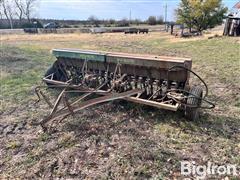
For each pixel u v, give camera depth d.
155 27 56.69
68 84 4.91
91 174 2.99
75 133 3.92
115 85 4.57
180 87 4.30
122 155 3.32
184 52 14.07
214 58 11.20
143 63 4.36
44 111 4.89
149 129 4.02
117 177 2.92
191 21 32.56
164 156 3.28
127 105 4.92
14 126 4.29
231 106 5.11
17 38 26.58
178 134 3.84
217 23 31.92
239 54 11.67
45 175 3.01
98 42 21.94
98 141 3.69
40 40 24.02
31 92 6.07
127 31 37.47
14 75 7.89
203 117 4.45
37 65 9.66
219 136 3.79
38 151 3.48
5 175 3.02
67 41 23.00
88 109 4.80
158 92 4.39
